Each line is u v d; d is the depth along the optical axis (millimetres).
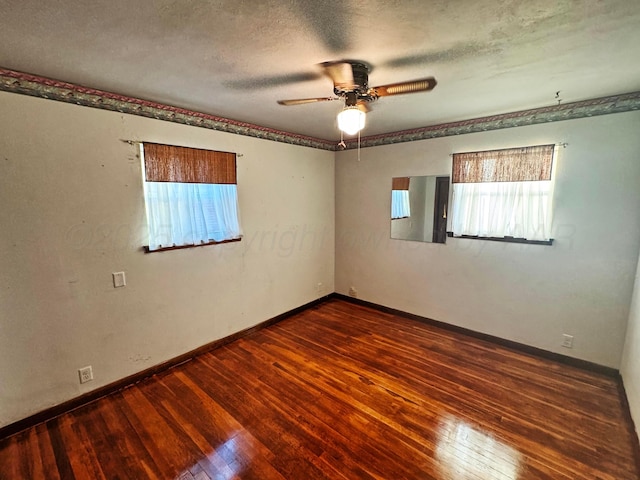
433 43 1608
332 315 4246
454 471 1821
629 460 1881
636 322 2314
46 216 2172
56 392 2305
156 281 2805
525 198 3033
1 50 1655
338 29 1468
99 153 2375
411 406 2387
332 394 2539
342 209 4652
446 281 3699
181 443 2045
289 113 2949
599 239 2711
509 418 2248
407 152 3846
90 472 1841
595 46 1640
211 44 1607
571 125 2734
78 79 2090
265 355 3182
